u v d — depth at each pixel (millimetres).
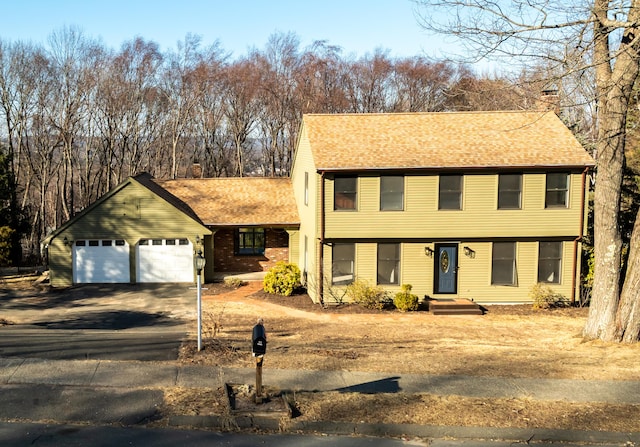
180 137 56406
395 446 8484
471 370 12008
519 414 9477
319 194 23234
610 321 15602
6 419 9000
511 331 19406
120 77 50938
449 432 8859
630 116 24359
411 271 23906
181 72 54938
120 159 54719
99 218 27359
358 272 23875
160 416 9180
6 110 46344
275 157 61531
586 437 8797
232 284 27922
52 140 52938
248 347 13922
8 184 34156
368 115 26578
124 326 19734
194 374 11125
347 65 57312
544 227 23703
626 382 11234
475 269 24000
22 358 12125
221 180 32625
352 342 16203
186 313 22266
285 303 24344
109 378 10828
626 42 14180
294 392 10195
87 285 27438
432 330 19453
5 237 32156
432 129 25344
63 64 49312
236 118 54688
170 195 30594
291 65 56406
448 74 52281
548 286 24094
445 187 23594
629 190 25406
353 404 9727
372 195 23375
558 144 24234
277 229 30344
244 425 8906
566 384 11078
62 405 9547
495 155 23469
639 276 15094
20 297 25141
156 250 27797
